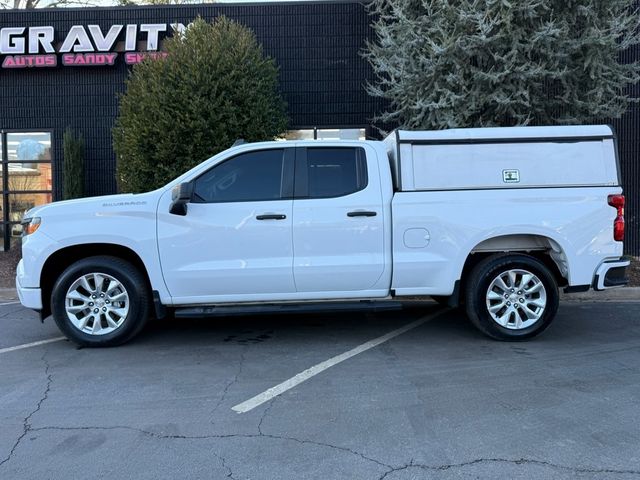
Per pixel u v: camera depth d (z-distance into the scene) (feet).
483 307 18.79
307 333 20.59
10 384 15.25
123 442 11.68
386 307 18.39
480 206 18.34
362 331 20.83
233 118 30.91
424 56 29.71
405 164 18.45
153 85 31.09
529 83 29.17
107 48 39.58
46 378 15.74
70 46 39.58
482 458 10.84
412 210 18.25
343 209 18.11
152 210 17.95
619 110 31.14
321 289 18.35
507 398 13.93
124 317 18.35
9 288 29.48
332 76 39.70
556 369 16.17
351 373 15.94
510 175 18.57
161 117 30.22
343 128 39.75
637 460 10.71
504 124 30.78
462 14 27.02
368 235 18.20
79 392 14.61
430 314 23.71
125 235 17.83
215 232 17.93
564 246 18.53
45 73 40.52
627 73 33.30
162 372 16.19
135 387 14.96
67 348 18.76
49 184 41.47
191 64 30.76
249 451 11.23
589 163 18.79
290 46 39.68
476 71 28.37
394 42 30.94
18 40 39.73
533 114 30.71
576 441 11.53
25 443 11.66
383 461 10.77
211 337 20.13
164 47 34.58
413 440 11.65
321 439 11.73
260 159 18.60
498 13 27.25
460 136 18.57
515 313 18.90
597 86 30.14
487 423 12.44
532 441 11.55
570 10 28.48
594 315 23.47
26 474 10.37
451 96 28.53
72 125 40.63
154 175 30.78
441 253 18.37
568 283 18.79
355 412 13.14
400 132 18.61
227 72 31.45
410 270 18.31
